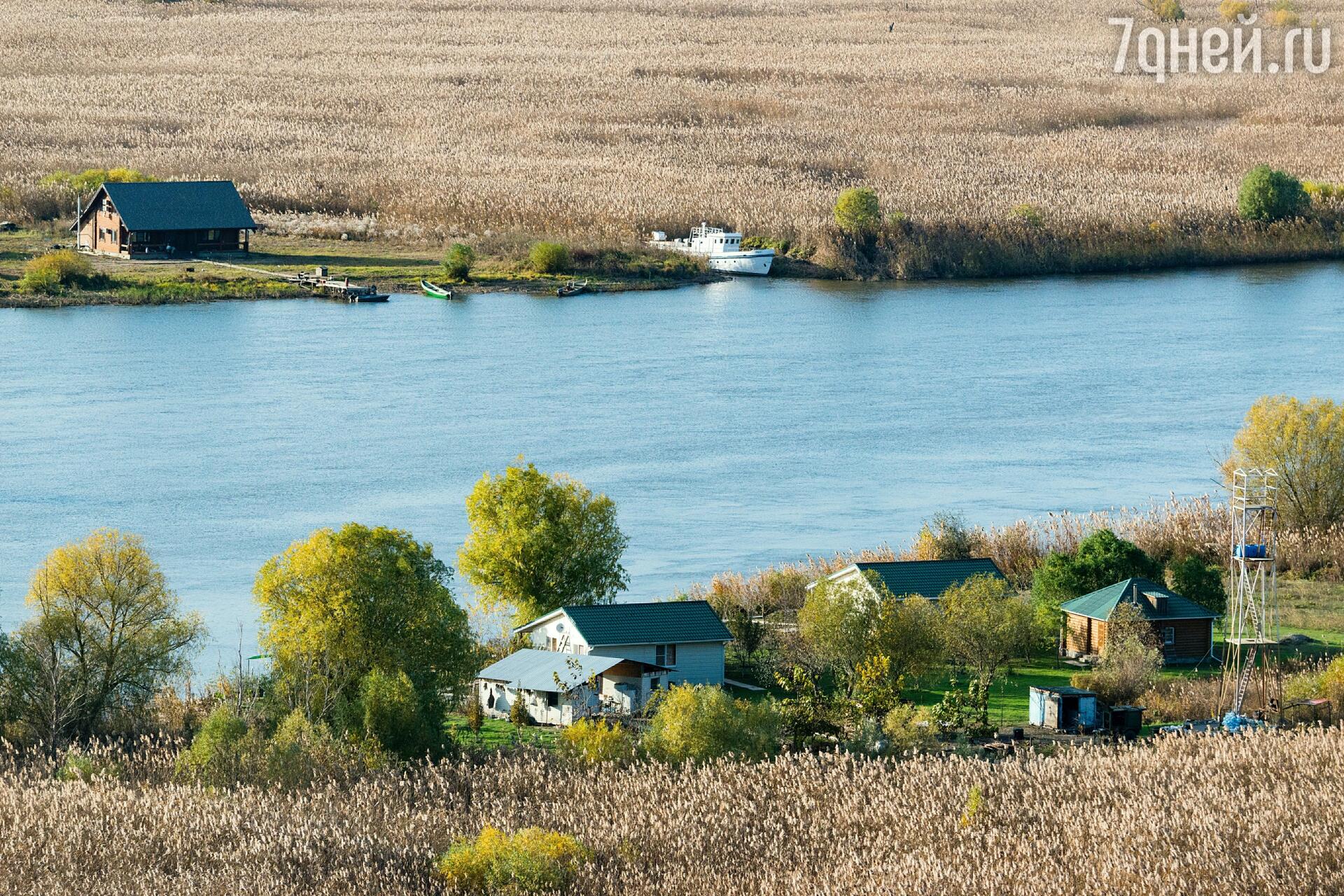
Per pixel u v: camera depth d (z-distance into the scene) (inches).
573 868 7765.8
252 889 7514.8
